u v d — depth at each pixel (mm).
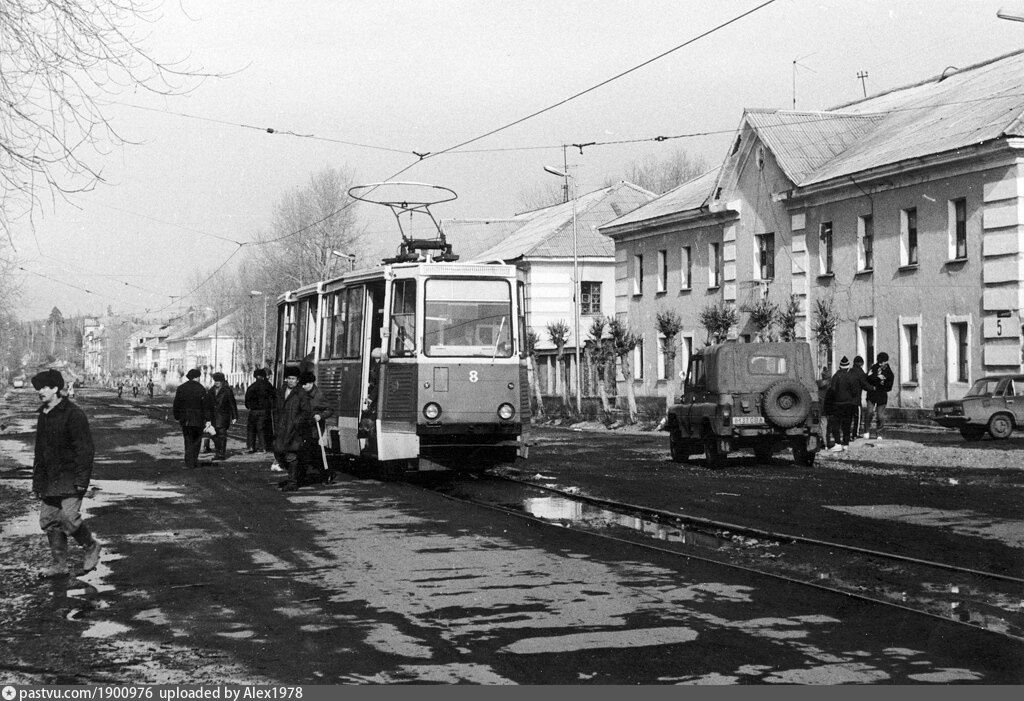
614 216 64062
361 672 6816
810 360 21656
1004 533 12359
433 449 19375
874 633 7664
